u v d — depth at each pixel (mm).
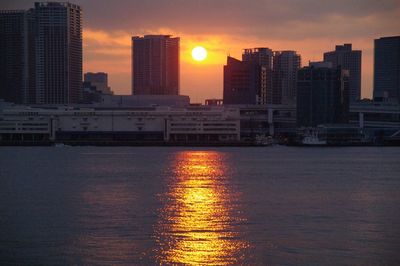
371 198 187250
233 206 171875
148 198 185125
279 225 147875
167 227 145250
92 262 120000
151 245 130375
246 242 132625
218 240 134375
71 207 169375
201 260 121438
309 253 125312
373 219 155000
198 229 143500
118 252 125938
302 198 186500
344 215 159750
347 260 120938
